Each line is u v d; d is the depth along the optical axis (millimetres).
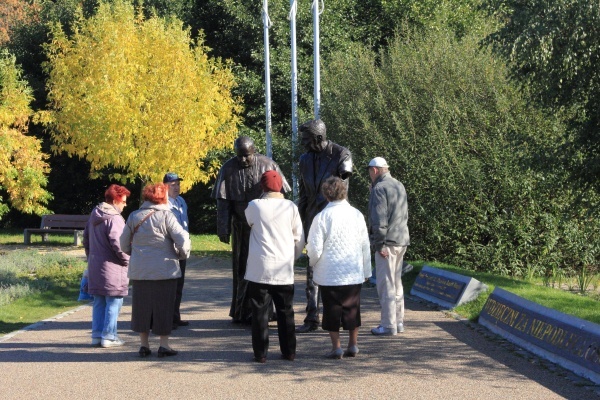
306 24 28703
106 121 23688
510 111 15938
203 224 32781
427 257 16047
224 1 30266
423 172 15586
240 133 28562
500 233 15305
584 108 12195
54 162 33938
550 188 14938
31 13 36250
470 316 9773
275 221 7691
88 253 8672
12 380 6988
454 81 16828
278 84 29031
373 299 11906
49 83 25891
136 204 35375
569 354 7051
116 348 8461
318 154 9562
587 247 15547
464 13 27828
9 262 17578
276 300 7703
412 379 6805
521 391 6340
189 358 7863
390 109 17156
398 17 28969
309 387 6602
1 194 31969
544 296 10617
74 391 6570
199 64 25422
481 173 15328
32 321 10781
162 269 7844
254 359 7688
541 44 10750
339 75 20156
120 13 25156
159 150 24188
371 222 8859
